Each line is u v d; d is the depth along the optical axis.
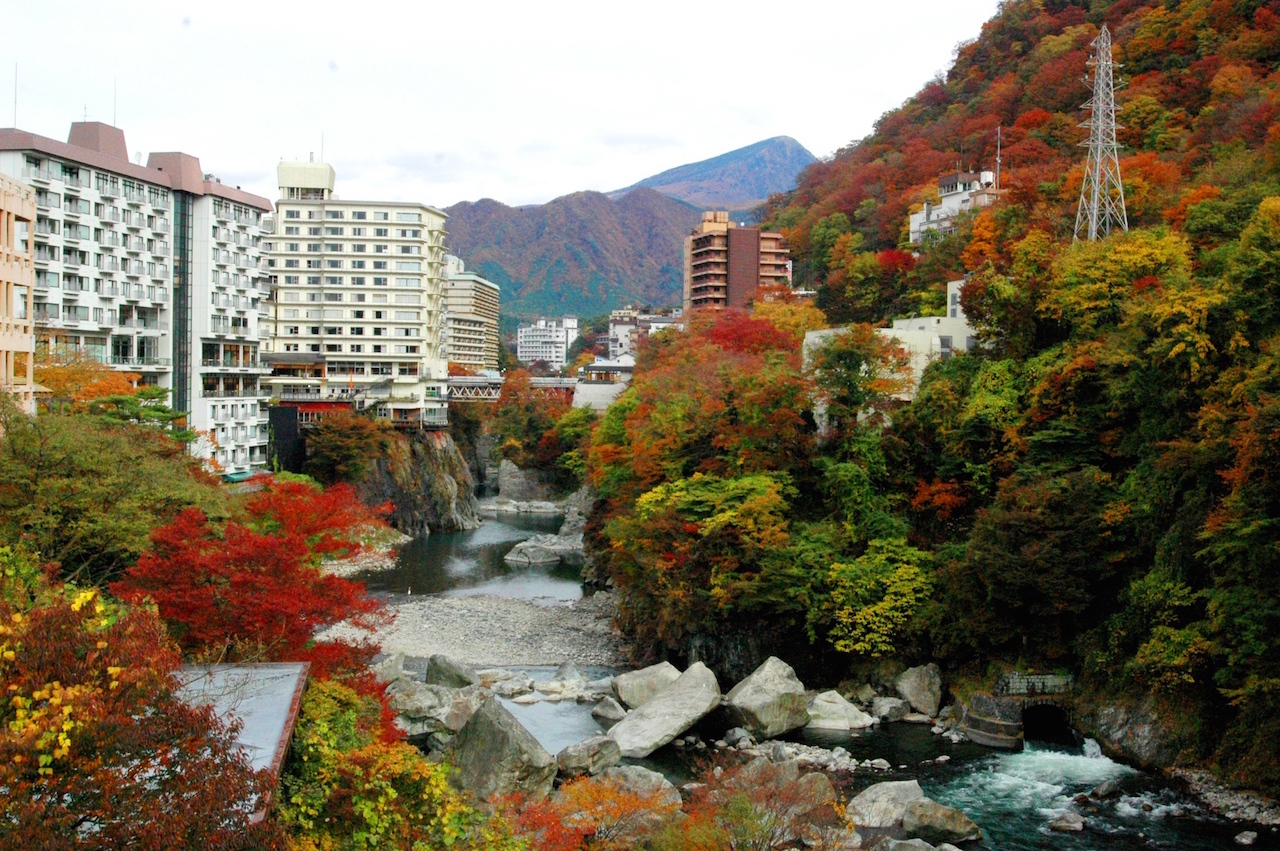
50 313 84.81
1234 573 43.50
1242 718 42.12
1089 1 153.88
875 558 59.91
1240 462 42.84
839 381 68.88
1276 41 104.69
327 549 41.62
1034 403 62.94
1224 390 48.88
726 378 74.75
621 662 65.88
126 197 94.56
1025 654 53.44
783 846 34.53
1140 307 56.19
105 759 15.59
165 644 20.61
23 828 13.76
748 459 67.88
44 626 16.47
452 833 25.12
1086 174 78.94
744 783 36.19
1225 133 92.31
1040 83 137.12
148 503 45.69
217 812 15.80
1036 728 52.16
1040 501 53.91
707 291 169.75
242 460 111.38
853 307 119.94
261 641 32.62
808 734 51.06
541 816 31.86
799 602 58.28
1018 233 91.62
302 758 24.33
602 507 92.12
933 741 50.12
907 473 68.06
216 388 108.00
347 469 117.62
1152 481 52.50
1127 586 51.72
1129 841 37.88
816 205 171.75
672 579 63.28
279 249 153.38
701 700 50.66
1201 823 39.53
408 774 25.88
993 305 70.38
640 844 33.88
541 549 108.38
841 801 37.91
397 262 154.88
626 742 47.88
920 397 70.06
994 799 42.19
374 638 68.62
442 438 145.00
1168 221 75.56
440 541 121.25
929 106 177.38
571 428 141.75
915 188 143.62
